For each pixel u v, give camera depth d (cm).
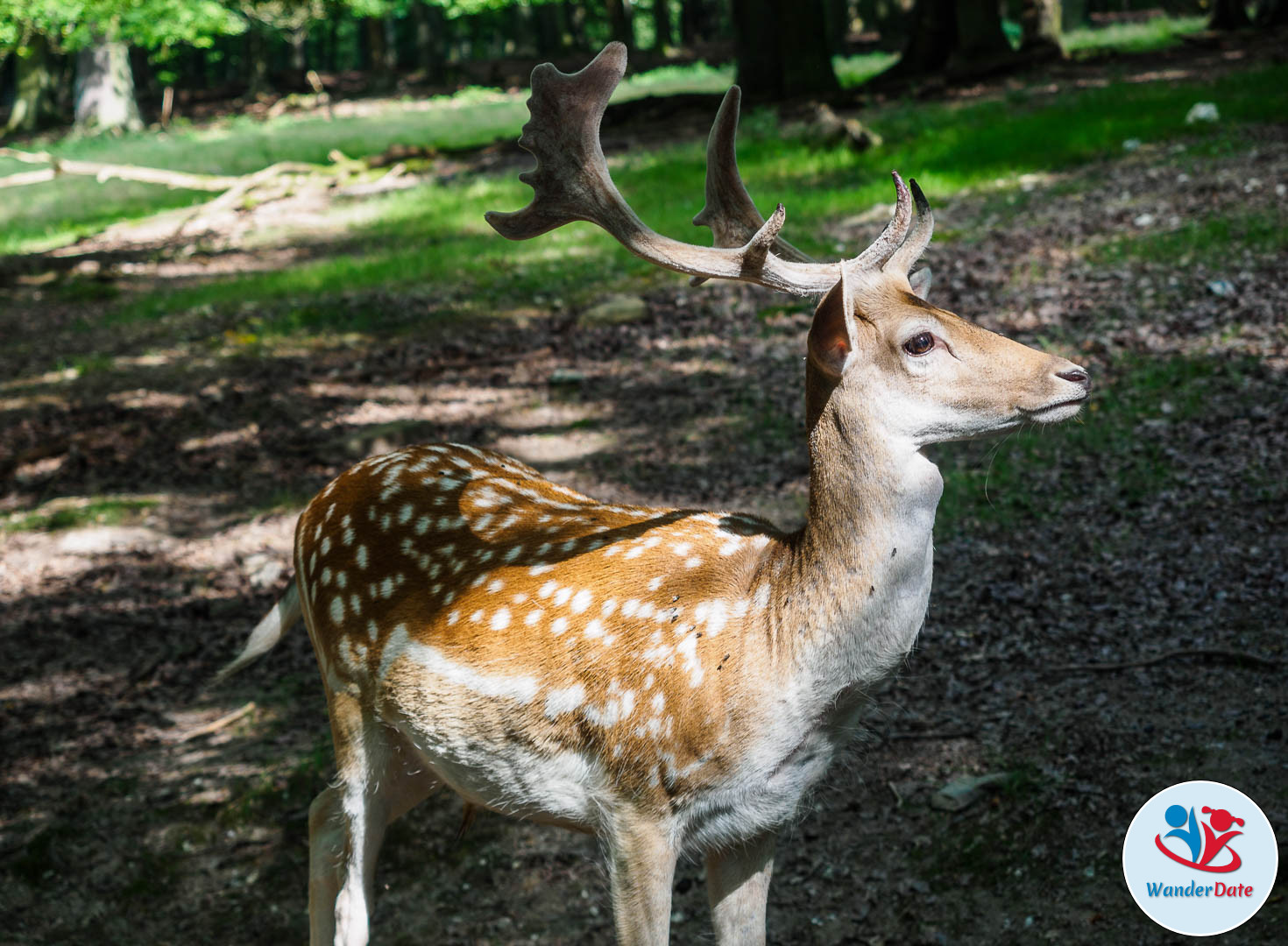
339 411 935
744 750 280
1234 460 662
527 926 406
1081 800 422
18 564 705
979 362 268
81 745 514
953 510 666
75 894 425
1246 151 1278
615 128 2406
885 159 1617
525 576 306
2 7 2614
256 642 388
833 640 275
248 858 443
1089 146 1452
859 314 278
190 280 1456
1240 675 477
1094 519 631
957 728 475
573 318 1127
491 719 299
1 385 1055
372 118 3434
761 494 725
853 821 435
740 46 2483
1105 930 370
